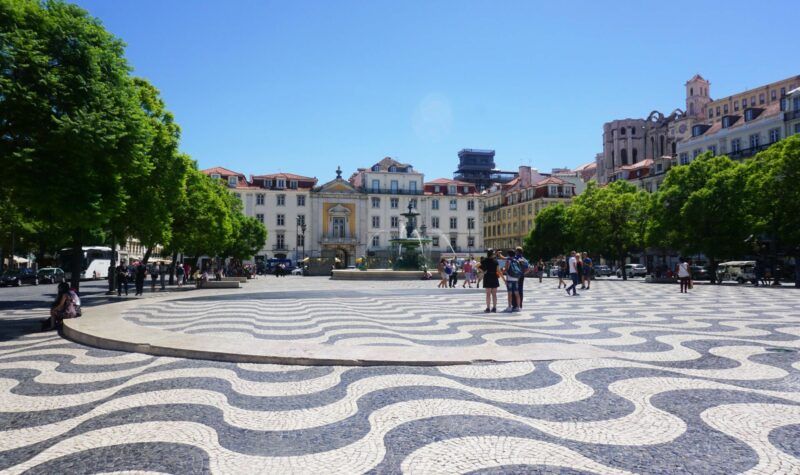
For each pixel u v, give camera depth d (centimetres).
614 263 6088
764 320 1066
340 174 7344
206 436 392
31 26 1107
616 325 988
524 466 328
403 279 3481
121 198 1295
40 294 2414
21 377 605
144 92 2141
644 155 8006
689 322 1034
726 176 3344
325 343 795
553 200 7162
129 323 991
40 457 356
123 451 364
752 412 430
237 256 5628
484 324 1015
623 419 417
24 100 1007
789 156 2748
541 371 586
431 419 425
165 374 601
